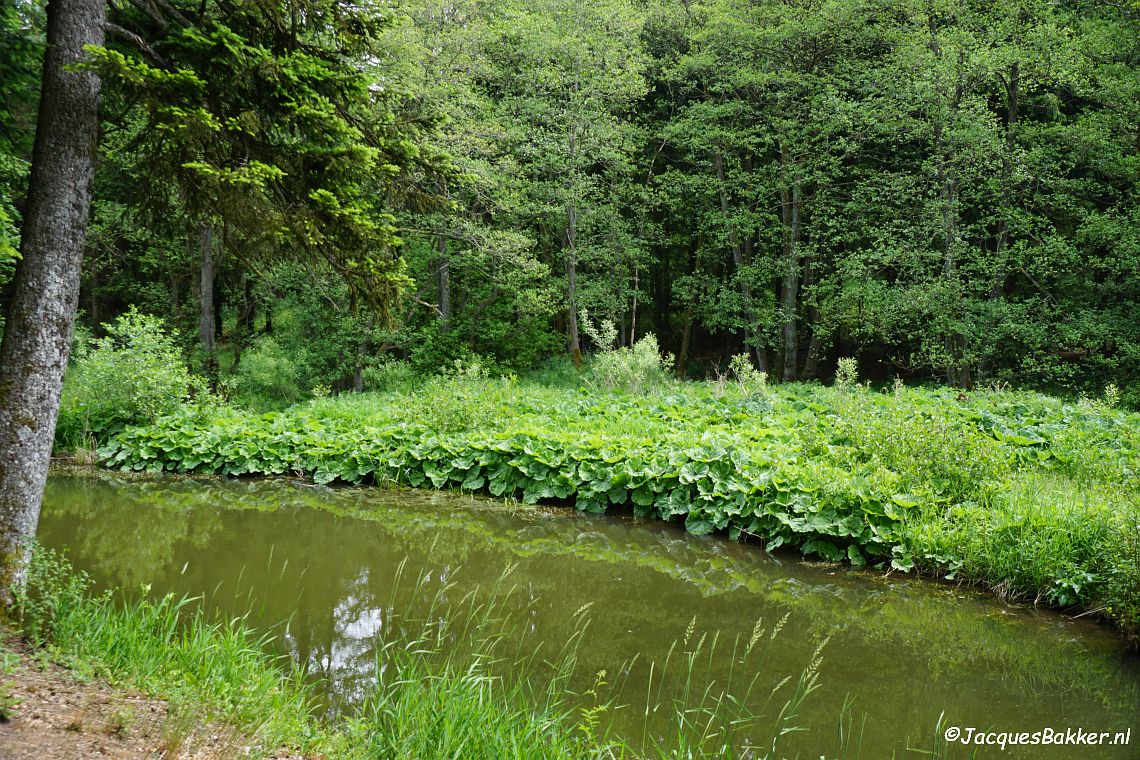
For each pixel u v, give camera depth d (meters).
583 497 10.65
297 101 5.32
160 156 5.30
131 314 14.74
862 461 10.05
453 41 19.30
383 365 20.92
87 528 9.39
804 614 6.96
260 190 5.01
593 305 24.31
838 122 20.70
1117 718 5.07
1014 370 21.69
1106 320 18.53
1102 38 18.38
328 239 5.64
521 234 21.83
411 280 5.84
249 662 4.67
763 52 22.86
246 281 22.70
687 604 7.19
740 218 23.20
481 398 13.37
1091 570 7.02
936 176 20.23
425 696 4.26
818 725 4.87
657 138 26.61
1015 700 5.33
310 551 8.63
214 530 9.48
